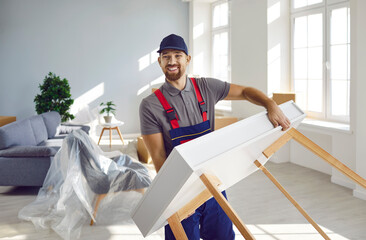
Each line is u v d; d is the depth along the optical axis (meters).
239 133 0.82
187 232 1.85
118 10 8.42
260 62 6.21
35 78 7.98
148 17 8.66
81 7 8.15
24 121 5.31
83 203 3.43
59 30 8.05
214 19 8.75
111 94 8.51
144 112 1.82
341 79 5.22
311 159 5.64
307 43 5.80
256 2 6.20
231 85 1.88
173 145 1.81
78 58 8.22
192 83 1.87
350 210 3.90
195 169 0.69
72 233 3.34
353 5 4.15
